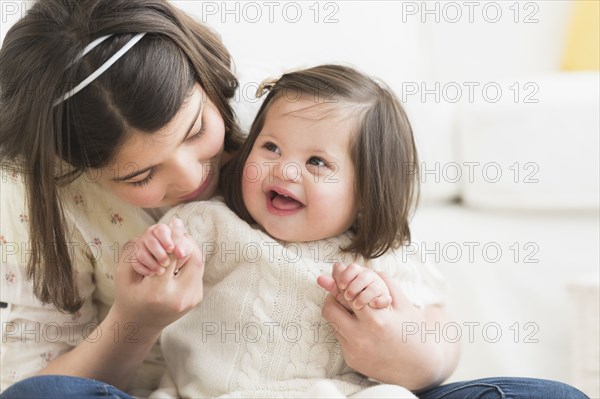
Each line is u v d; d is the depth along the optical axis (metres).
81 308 0.95
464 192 1.44
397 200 0.96
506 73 1.72
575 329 1.12
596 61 1.66
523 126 1.36
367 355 0.85
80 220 0.92
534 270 1.36
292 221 0.90
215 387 0.88
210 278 0.94
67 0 0.79
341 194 0.91
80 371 0.85
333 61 1.44
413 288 0.97
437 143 1.44
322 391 0.77
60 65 0.76
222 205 0.94
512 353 1.32
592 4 1.65
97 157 0.78
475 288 1.35
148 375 1.01
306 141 0.90
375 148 0.93
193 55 0.82
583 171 1.35
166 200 0.89
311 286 0.89
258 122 0.95
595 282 1.11
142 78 0.75
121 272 0.82
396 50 1.62
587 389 1.10
